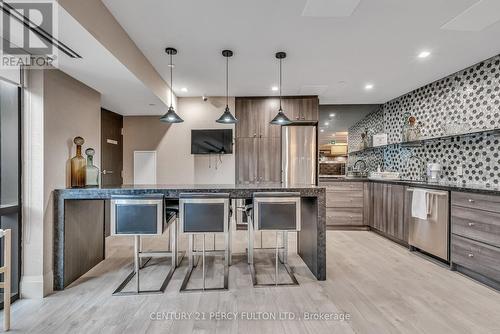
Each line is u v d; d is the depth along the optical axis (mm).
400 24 2453
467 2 2115
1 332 1816
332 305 2172
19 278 2281
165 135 5109
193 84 4266
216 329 1850
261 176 5004
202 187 2789
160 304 2191
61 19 1725
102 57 2326
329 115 5535
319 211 2672
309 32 2611
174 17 2336
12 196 2256
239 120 5031
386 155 5352
